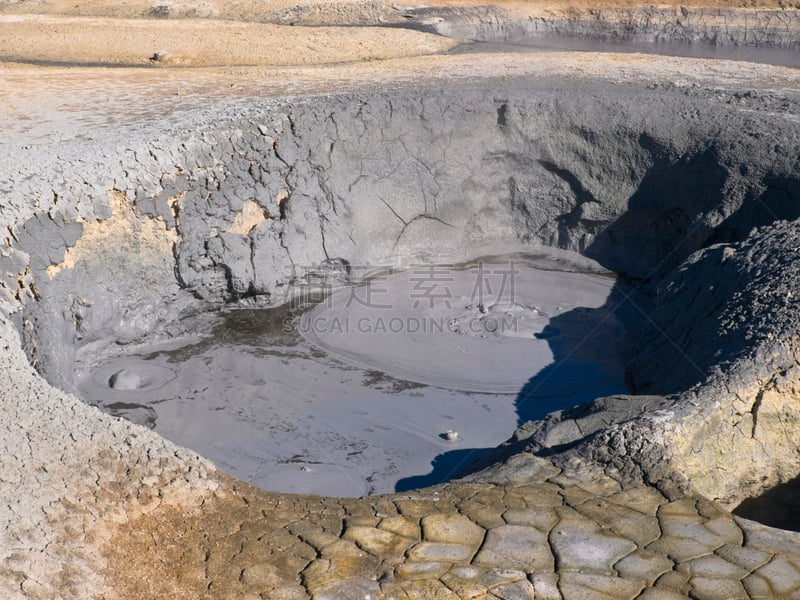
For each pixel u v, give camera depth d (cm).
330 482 902
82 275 1083
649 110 1370
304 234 1291
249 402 1052
